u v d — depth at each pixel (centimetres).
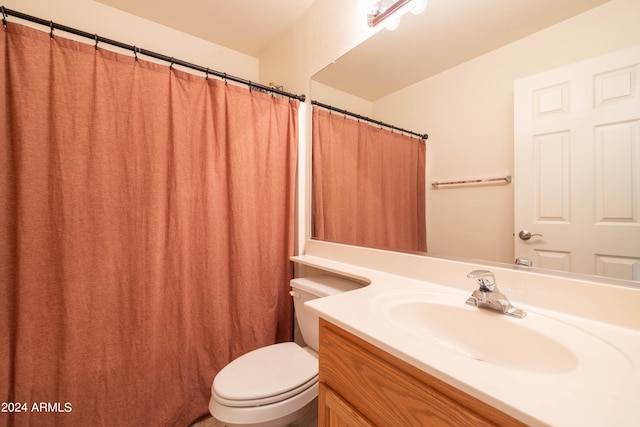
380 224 127
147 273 123
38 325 105
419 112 111
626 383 44
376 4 119
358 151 138
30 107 102
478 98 93
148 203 124
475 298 77
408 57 114
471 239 95
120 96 119
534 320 68
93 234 113
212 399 101
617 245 66
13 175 102
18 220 101
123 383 120
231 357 147
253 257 151
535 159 80
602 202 68
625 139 64
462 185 98
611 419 36
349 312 73
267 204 157
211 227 138
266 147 157
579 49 71
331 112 152
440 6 103
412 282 103
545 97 78
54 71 106
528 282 78
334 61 146
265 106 156
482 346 71
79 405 111
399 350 54
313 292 128
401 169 119
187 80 135
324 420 78
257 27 180
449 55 101
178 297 132
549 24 77
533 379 45
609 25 66
